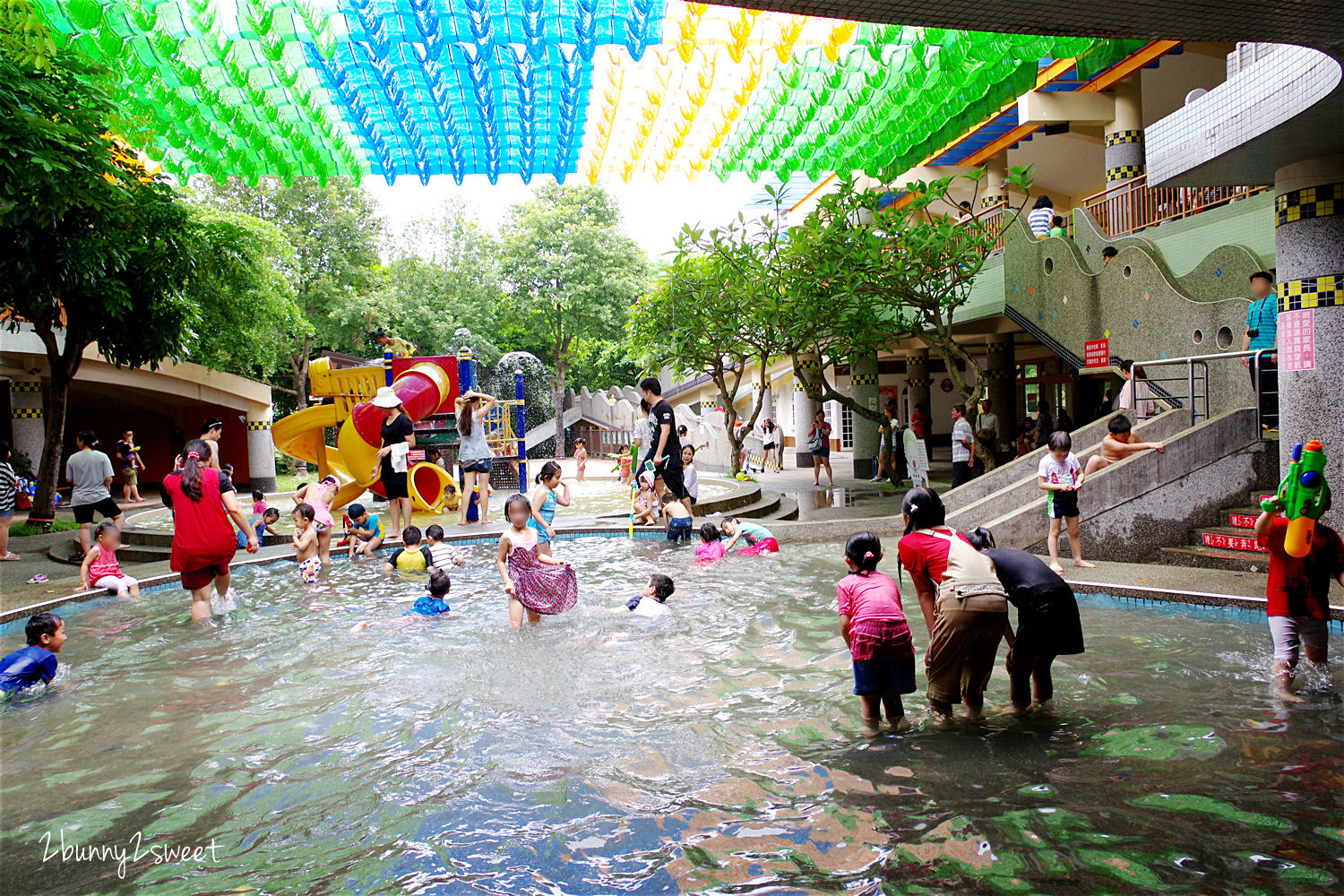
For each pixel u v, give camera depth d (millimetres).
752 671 5480
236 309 19719
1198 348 10883
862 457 20984
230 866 3193
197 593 7238
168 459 26250
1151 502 8992
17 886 3070
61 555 11359
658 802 3648
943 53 8047
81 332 13617
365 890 3014
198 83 8039
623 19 6938
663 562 9672
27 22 7223
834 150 11398
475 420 12688
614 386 38562
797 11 4121
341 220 29609
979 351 27469
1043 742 4148
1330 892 2775
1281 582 4941
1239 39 4602
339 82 8023
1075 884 2877
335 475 14297
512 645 6195
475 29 7148
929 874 2988
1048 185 22203
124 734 4605
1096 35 4441
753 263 16016
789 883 2967
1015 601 4574
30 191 8766
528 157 10844
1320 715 4379
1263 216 10422
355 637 6574
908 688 4426
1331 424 7406
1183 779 3660
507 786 3848
